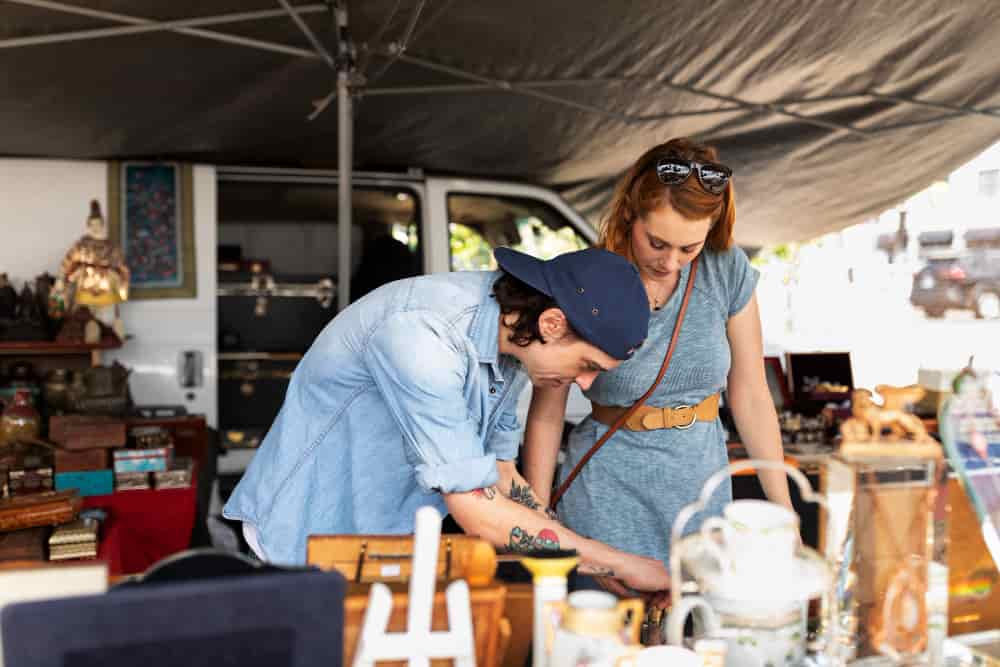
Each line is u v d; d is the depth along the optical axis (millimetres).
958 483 1285
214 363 4246
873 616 1169
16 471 2986
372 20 3295
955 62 3816
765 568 1011
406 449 1487
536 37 3424
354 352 1535
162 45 3275
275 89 3711
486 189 4664
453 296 1468
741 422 1931
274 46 3262
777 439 1901
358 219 4949
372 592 995
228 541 3762
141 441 3125
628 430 1809
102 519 2674
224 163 4527
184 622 841
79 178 4133
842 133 4406
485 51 3541
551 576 1078
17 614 802
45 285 3908
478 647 1059
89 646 817
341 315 1601
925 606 1171
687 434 1795
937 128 4375
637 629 1063
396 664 1011
